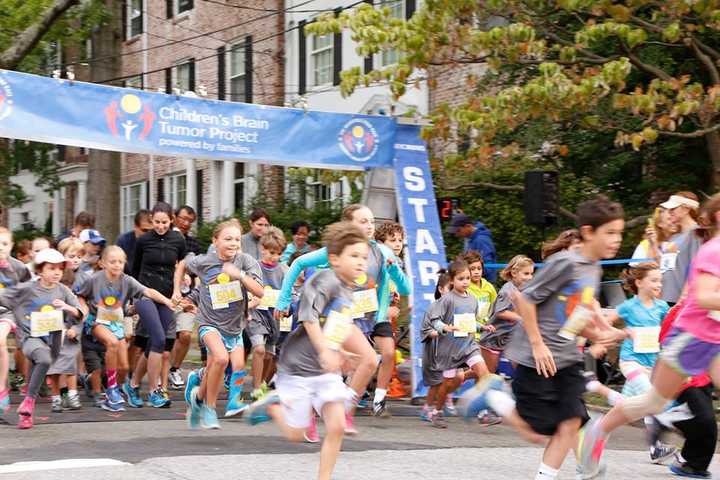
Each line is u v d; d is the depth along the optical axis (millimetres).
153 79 39281
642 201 22516
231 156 14680
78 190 45469
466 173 21859
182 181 38500
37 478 8383
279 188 30125
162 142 14188
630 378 10047
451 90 26047
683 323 7801
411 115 17062
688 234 11594
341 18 17875
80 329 13094
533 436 7848
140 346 14328
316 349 7812
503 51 17719
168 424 12164
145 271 15016
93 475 8516
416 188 15727
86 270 15211
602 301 17172
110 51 25031
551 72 16812
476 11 18188
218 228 11703
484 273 17891
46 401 14531
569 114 18469
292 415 7777
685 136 17500
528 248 22344
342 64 29625
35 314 11914
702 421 9039
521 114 17297
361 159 15562
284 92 32156
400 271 12562
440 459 9922
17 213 51375
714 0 16859
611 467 9797
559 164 23047
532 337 7598
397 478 8742
